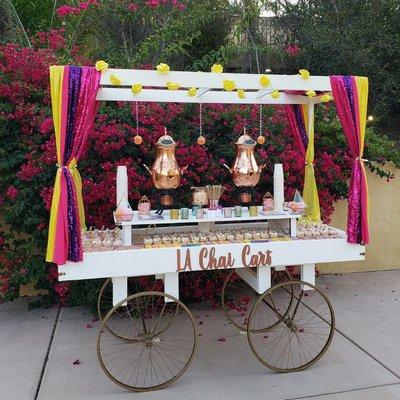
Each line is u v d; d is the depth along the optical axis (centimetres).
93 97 297
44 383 314
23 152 440
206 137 477
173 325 417
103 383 313
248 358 347
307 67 862
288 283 322
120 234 364
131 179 435
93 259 297
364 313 439
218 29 786
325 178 513
